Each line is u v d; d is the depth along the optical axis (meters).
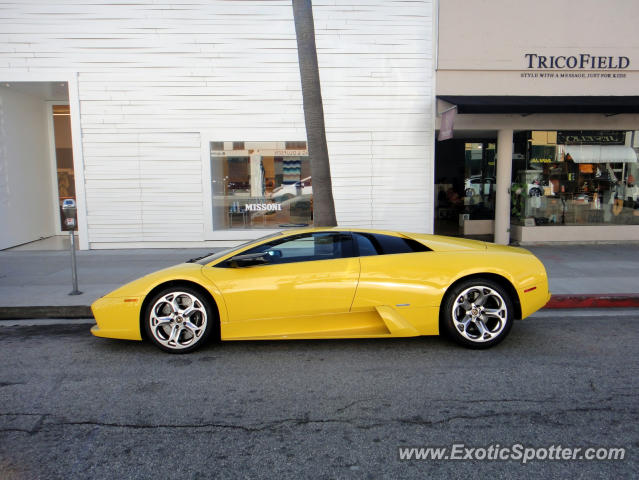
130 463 2.86
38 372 4.35
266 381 4.08
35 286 7.41
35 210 12.33
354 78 10.57
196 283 4.77
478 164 14.18
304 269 4.73
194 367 4.43
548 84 10.57
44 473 2.76
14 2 10.12
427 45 10.54
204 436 3.17
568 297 6.52
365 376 4.16
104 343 5.20
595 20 10.40
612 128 10.88
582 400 3.63
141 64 10.36
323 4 10.41
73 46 10.26
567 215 11.50
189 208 10.73
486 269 4.73
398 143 10.73
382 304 4.67
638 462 2.81
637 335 5.28
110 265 9.03
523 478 2.67
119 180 10.60
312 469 2.78
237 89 10.49
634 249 10.49
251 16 10.34
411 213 10.91
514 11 10.37
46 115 12.82
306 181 10.89
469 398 3.70
